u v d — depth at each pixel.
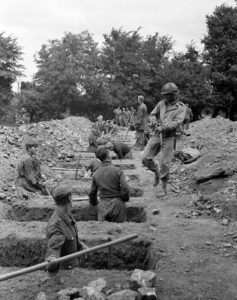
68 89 49.34
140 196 8.86
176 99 8.12
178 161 11.20
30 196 8.27
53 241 4.33
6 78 49.72
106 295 4.21
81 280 4.54
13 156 11.48
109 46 53.69
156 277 4.70
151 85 51.91
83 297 4.12
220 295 4.39
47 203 7.70
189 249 5.59
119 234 5.84
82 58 50.34
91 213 7.54
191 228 6.46
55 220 4.43
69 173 11.20
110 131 19.27
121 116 31.12
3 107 48.50
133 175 10.35
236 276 4.83
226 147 12.83
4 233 5.87
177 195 8.52
